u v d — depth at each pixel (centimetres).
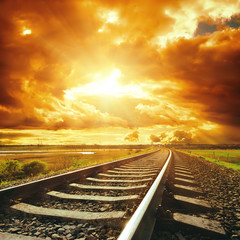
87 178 516
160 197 280
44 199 323
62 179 439
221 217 266
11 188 298
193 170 820
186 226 214
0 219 235
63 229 206
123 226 217
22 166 1152
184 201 313
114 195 359
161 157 1692
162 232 203
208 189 450
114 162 857
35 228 210
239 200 363
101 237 192
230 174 742
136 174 646
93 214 245
